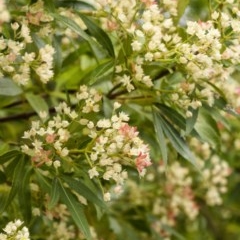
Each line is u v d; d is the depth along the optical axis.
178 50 0.88
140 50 0.89
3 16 0.82
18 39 0.89
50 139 0.85
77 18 0.98
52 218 0.95
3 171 0.92
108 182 0.96
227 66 0.90
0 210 0.88
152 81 0.93
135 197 1.22
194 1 1.01
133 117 1.00
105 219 1.09
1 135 1.01
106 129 0.85
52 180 0.89
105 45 0.92
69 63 1.04
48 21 0.91
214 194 1.25
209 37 0.86
